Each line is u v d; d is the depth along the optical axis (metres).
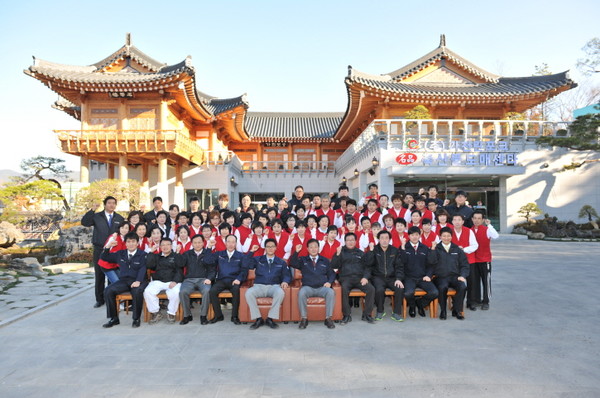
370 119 24.38
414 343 5.07
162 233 6.77
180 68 18.86
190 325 6.07
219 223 7.82
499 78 23.14
